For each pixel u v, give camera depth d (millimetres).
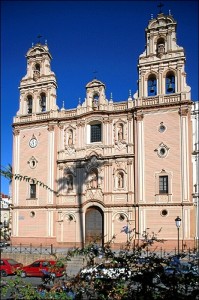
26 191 48625
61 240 46031
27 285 9586
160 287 8523
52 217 46562
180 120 42562
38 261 30953
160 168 42375
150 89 46250
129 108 45562
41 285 9836
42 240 46312
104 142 46125
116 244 42438
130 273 9211
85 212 45562
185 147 41688
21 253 36375
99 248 10195
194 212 40656
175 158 41969
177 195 41062
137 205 42469
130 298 8719
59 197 47188
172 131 42688
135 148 44219
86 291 9273
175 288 8391
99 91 47812
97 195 45000
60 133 49188
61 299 8984
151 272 8617
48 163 48250
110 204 43875
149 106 44000
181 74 43875
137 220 42250
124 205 43219
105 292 9008
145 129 44031
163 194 41625
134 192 43312
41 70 52125
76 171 47031
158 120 43594
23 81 52844
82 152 47156
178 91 43625
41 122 49844
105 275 9320
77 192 46375
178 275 8438
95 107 47656
